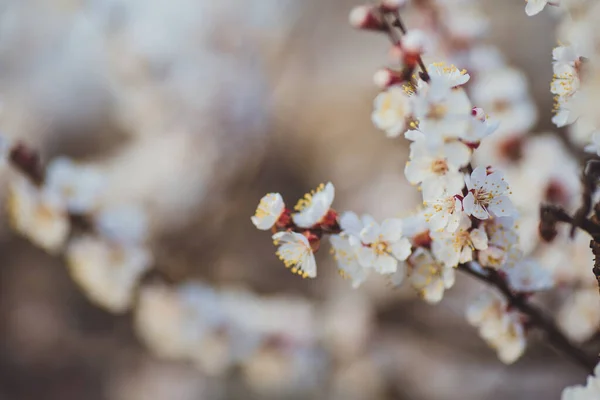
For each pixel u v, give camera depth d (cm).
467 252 62
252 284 178
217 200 199
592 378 62
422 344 155
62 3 227
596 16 61
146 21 189
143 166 205
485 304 68
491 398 152
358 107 202
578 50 61
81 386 211
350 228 64
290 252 64
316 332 131
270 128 204
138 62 190
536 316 68
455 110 58
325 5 222
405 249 63
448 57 87
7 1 247
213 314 112
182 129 205
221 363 115
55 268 224
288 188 201
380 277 155
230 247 190
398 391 150
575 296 77
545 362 121
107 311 218
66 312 221
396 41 68
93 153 231
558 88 62
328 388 144
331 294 164
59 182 88
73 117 235
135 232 92
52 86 238
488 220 63
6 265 224
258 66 208
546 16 176
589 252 76
